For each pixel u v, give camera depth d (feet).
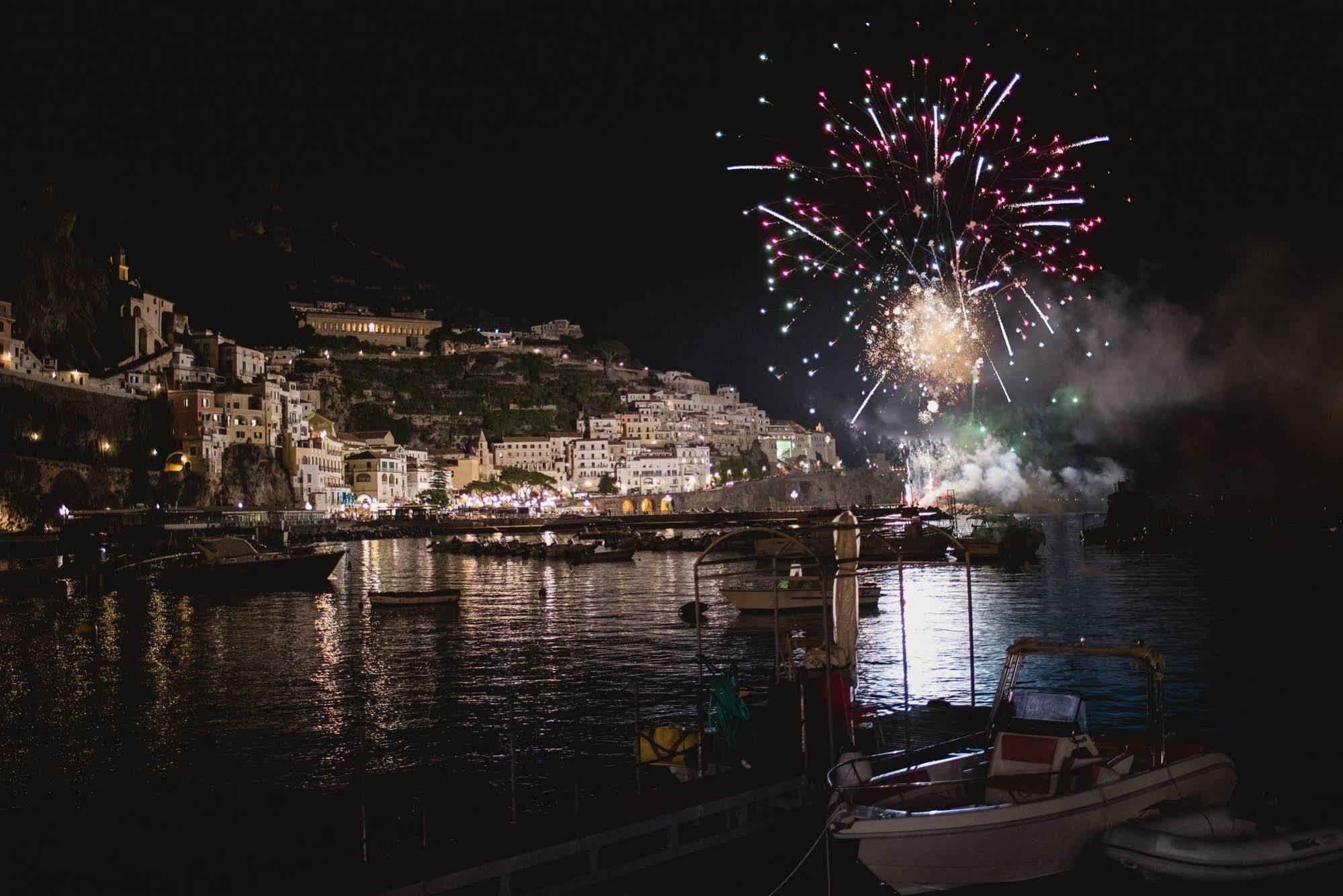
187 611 210.79
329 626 182.50
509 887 50.80
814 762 65.51
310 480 632.79
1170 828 53.47
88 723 104.63
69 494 419.13
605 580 284.82
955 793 58.08
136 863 61.31
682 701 111.55
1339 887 52.54
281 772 85.46
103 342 576.61
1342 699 104.22
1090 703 103.35
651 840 60.44
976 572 275.59
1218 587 223.92
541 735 96.58
